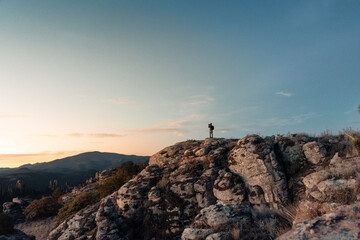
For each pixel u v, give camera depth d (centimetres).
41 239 2766
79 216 1984
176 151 2316
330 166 1234
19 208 4378
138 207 1773
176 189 1712
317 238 523
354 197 734
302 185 1327
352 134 1548
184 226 1495
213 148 1994
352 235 489
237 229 977
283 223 1067
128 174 3344
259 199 1356
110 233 1585
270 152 1516
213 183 1645
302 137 1698
